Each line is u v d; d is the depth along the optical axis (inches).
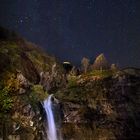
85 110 610.9
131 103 649.0
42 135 544.1
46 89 641.0
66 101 603.8
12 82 557.0
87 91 634.8
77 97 619.5
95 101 626.5
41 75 647.8
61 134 576.1
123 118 637.9
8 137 494.9
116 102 641.6
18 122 515.5
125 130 633.6
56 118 578.9
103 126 618.5
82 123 601.3
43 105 565.6
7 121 504.1
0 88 540.7
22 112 529.0
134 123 643.5
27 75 611.5
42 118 554.3
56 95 611.5
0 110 513.7
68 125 589.6
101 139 605.9
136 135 640.4
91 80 652.7
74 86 649.0
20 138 507.5
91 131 603.5
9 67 583.8
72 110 600.7
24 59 634.2
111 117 629.0
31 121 533.6
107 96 638.5
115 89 647.1
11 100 524.4
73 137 585.3
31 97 561.0
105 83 647.8
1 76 557.0
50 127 563.8
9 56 606.2
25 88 573.0
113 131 622.2
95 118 615.8
